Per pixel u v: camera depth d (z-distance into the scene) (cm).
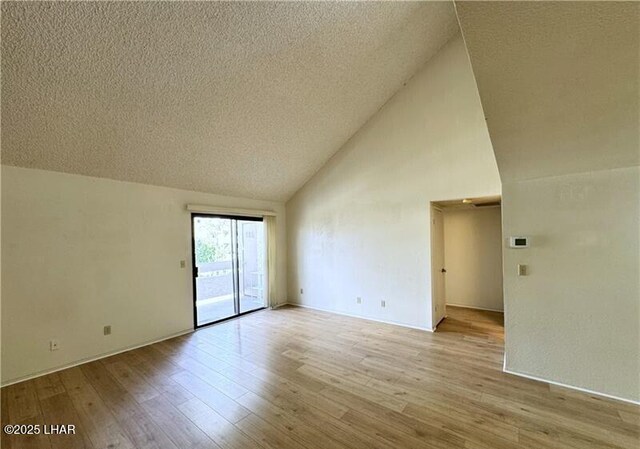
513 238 274
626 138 201
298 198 580
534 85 155
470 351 341
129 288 369
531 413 220
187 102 299
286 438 198
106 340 346
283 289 598
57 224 312
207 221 486
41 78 226
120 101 269
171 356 341
